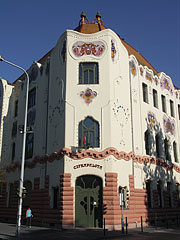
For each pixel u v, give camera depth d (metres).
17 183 27.92
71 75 23.19
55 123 23.28
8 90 34.97
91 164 20.94
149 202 24.56
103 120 21.97
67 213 19.88
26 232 18.22
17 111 32.25
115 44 24.50
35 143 25.95
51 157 22.64
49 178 22.45
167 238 15.43
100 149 21.28
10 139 32.16
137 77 26.59
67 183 20.61
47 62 26.78
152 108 27.86
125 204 21.36
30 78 30.05
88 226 19.95
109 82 22.83
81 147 21.36
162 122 29.05
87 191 20.69
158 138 28.00
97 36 24.02
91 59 23.50
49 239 15.11
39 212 22.94
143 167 24.27
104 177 20.62
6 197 29.53
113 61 23.80
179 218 28.06
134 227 21.22
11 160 30.89
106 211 19.77
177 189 29.42
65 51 24.08
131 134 23.80
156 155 26.81
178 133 31.92
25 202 25.98
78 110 22.31
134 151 23.59
